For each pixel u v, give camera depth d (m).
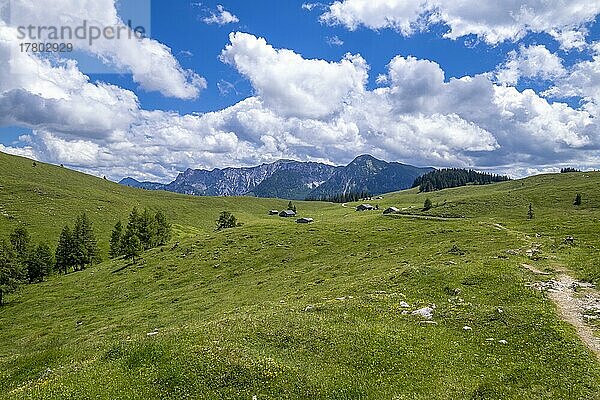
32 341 66.50
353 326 33.00
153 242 153.25
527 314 34.28
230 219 180.00
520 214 181.50
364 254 89.12
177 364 26.27
